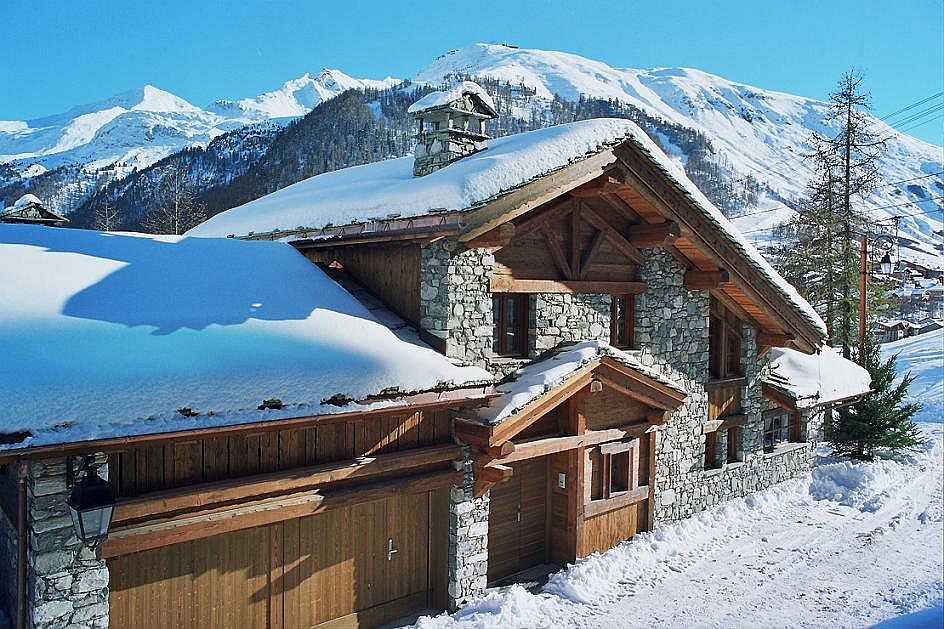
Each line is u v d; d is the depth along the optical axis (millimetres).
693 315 14711
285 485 8641
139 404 7211
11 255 9430
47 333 7746
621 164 11820
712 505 15258
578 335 12406
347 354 9164
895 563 12664
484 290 10727
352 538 9812
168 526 7824
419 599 10586
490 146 12547
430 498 10742
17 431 6430
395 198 10922
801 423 18281
